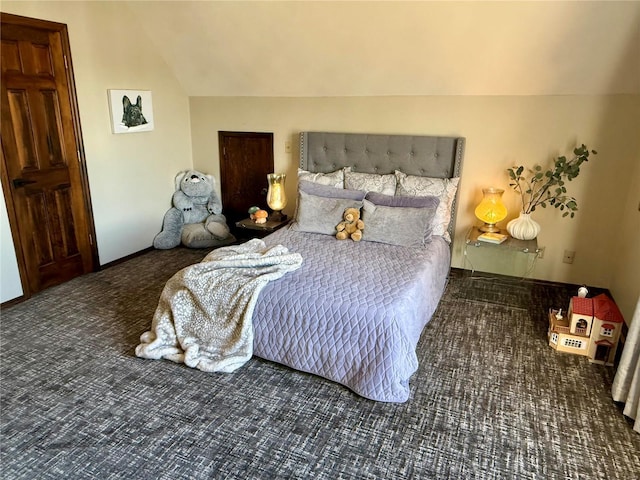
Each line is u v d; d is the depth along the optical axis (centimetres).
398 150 391
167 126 460
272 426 214
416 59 356
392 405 229
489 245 343
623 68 315
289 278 268
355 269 284
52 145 352
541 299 356
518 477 186
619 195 347
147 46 421
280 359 257
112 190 408
